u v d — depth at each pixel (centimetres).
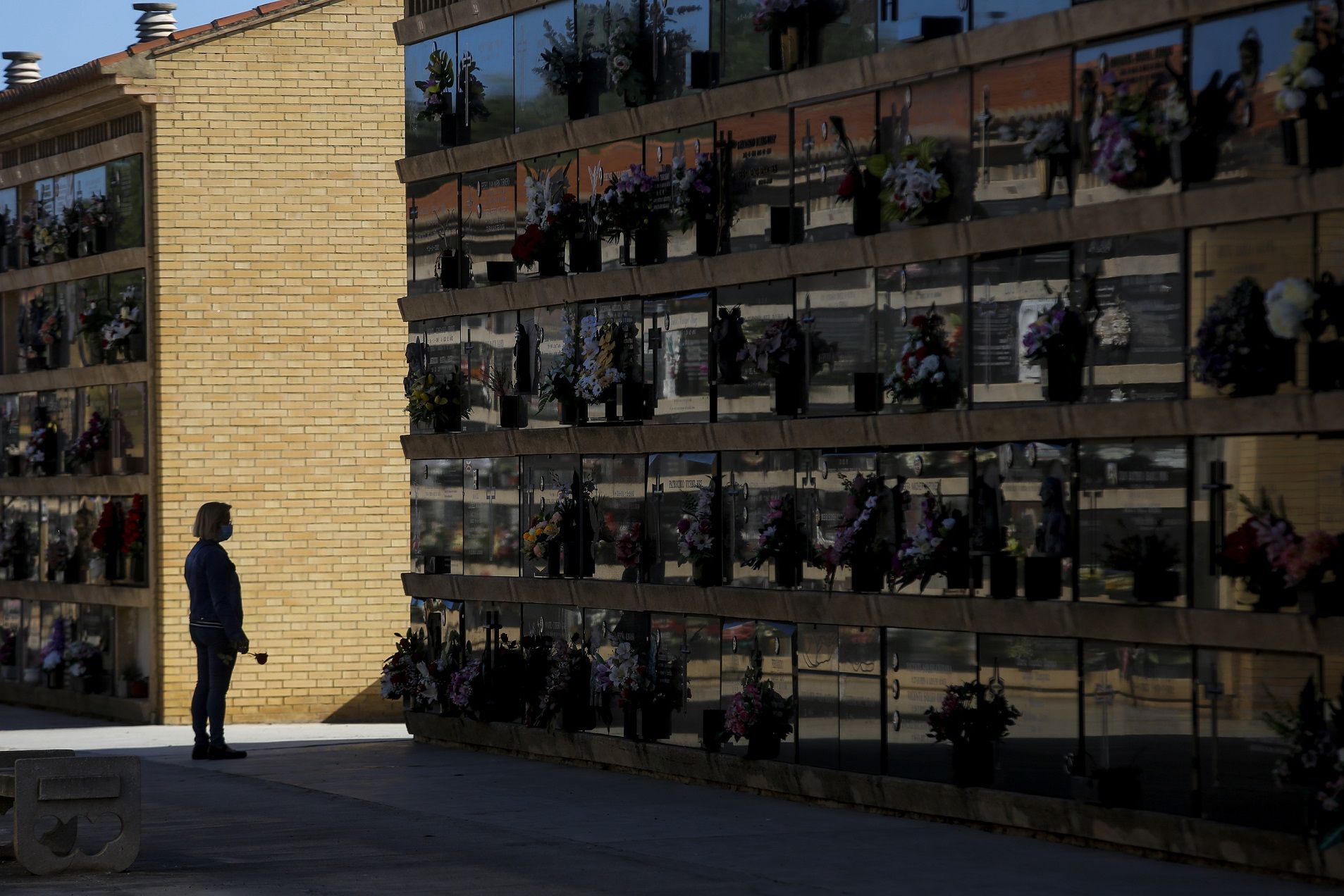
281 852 1193
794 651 1427
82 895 1032
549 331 1714
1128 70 1156
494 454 1798
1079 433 1184
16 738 2117
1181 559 1127
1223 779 1102
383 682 1948
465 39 1842
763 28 1430
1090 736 1188
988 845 1202
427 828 1299
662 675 1573
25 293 2612
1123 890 1045
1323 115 1043
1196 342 1112
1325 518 1046
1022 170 1227
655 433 1569
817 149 1402
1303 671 1060
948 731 1269
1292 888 1043
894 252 1321
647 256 1584
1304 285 1050
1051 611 1201
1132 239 1157
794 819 1330
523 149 1742
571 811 1388
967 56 1262
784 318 1433
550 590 1705
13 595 2655
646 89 1589
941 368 1283
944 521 1272
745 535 1480
